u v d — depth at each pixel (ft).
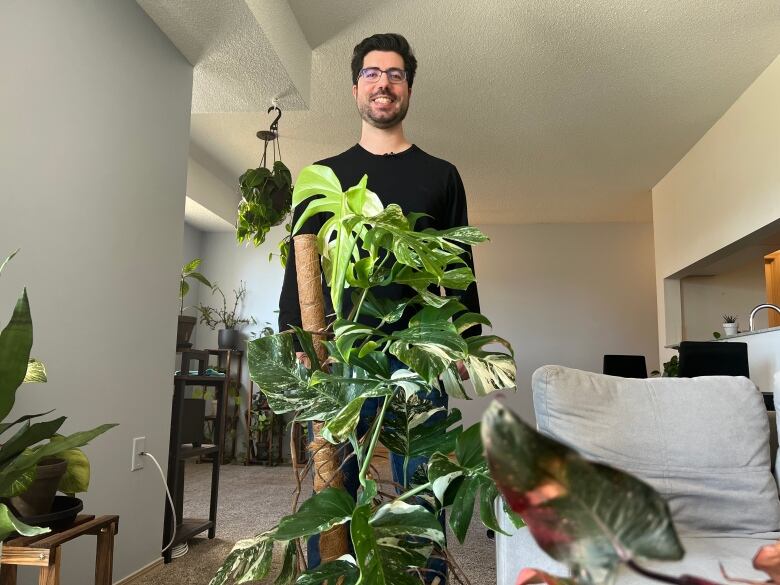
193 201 17.52
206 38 8.71
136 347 7.79
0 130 5.58
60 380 6.31
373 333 2.85
